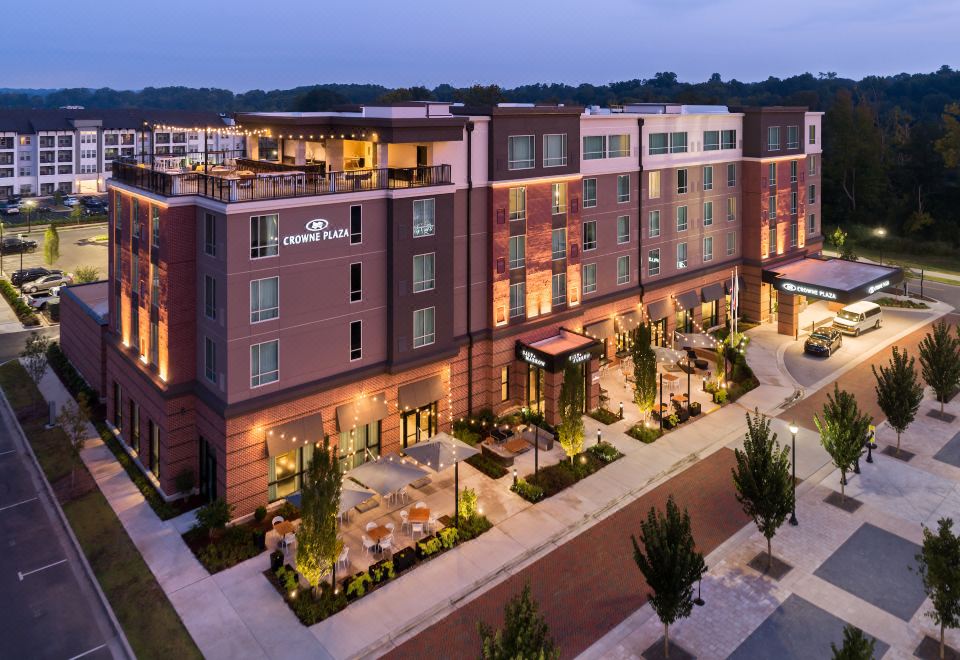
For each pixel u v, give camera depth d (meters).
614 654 22.31
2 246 81.62
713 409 41.53
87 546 27.78
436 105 36.88
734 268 56.19
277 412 30.11
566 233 41.81
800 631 23.28
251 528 29.05
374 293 32.75
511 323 39.72
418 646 22.77
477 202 37.09
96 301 45.78
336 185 31.41
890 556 27.44
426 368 35.59
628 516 30.45
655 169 48.06
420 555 27.14
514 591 25.50
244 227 27.92
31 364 43.00
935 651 22.28
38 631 23.28
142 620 23.66
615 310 46.94
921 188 105.81
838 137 108.31
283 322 29.73
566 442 33.72
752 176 55.44
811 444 37.06
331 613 24.08
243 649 22.34
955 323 58.94
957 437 37.69
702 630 23.38
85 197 124.75
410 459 34.94
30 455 35.62
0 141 126.94
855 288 49.91
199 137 150.38
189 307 30.44
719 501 31.56
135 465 33.84
